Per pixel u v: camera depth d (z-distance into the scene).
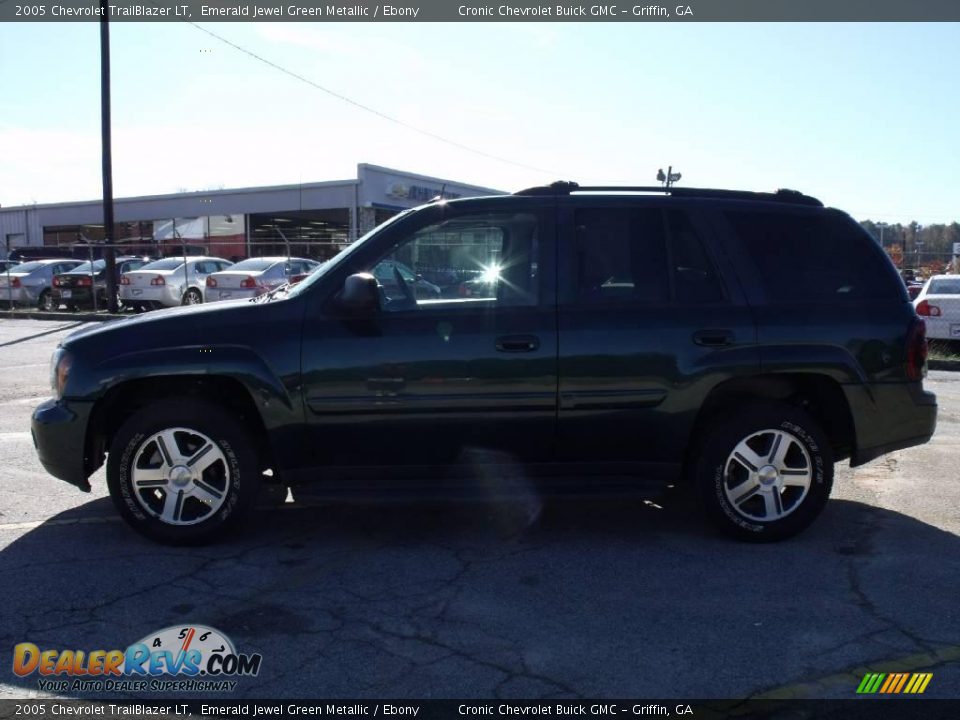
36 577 4.57
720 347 4.92
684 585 4.46
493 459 4.99
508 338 4.82
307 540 5.18
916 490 6.26
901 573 4.62
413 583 4.50
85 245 22.92
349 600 4.29
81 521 5.53
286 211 39.19
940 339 14.89
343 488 4.94
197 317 4.96
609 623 4.01
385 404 4.82
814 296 5.09
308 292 4.96
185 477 4.97
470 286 4.99
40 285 24.88
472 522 5.51
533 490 4.95
